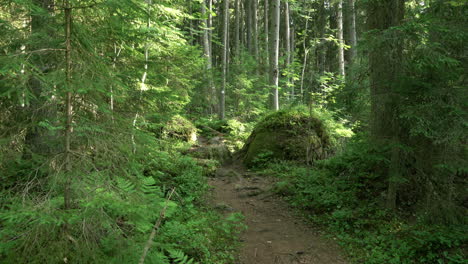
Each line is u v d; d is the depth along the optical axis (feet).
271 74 44.75
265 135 34.76
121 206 7.30
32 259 6.81
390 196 19.98
